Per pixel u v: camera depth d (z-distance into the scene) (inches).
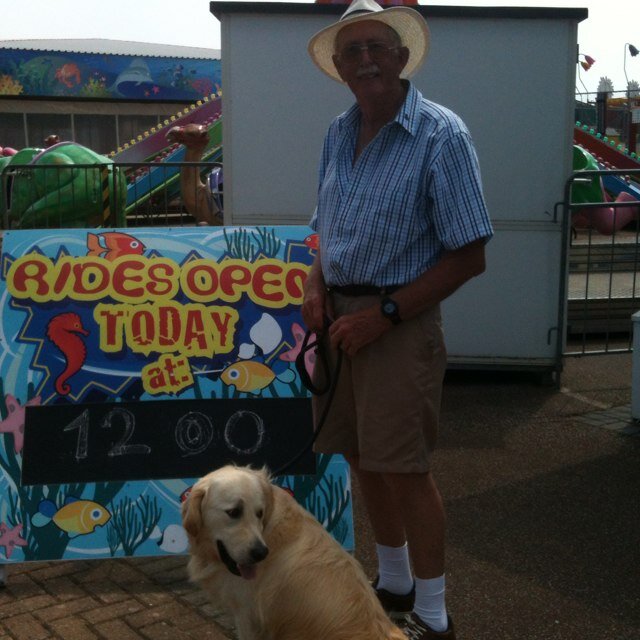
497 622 124.1
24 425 136.3
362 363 109.0
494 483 177.9
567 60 236.5
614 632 121.0
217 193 364.8
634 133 758.5
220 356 140.6
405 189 104.6
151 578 136.4
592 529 155.6
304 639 99.1
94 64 839.7
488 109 239.9
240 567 98.5
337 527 136.0
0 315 139.2
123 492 134.6
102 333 139.9
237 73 240.1
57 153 370.3
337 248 110.3
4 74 818.8
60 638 118.3
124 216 362.3
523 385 253.1
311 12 235.3
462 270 105.0
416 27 118.0
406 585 123.4
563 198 242.1
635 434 208.5
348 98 239.9
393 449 107.4
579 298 309.9
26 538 132.6
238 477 101.0
